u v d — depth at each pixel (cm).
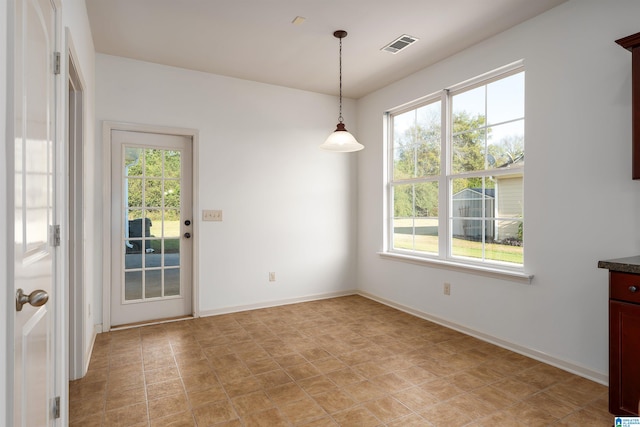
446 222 358
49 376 144
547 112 267
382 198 441
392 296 424
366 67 376
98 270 338
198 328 348
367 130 467
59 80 163
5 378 91
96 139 339
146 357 280
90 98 300
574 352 252
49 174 145
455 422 195
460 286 338
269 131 425
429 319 371
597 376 238
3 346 91
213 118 394
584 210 246
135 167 365
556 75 261
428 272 374
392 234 439
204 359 277
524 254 284
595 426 190
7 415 92
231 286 403
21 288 103
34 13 121
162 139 377
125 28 297
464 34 305
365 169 471
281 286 433
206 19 284
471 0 255
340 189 474
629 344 186
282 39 316
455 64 343
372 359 276
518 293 288
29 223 114
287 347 300
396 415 202
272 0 257
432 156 383
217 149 396
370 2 259
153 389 231
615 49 229
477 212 331
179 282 386
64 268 171
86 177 267
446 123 357
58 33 161
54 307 155
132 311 363
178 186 385
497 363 268
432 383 238
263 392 227
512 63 293
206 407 210
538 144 273
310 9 269
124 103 352
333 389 231
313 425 193
